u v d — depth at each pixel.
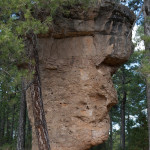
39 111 6.69
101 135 7.91
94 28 8.07
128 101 22.47
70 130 7.88
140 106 19.78
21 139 11.87
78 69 8.10
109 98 8.34
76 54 8.23
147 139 15.43
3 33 5.41
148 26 11.55
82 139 7.73
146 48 9.78
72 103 8.02
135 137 15.88
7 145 16.14
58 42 8.50
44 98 8.39
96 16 7.97
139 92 19.19
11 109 20.38
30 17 6.02
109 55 8.17
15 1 5.87
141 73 8.54
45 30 6.29
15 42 5.63
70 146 7.77
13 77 5.86
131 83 18.81
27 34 6.82
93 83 8.00
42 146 6.53
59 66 8.34
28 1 5.92
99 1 7.82
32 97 6.78
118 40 8.38
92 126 7.84
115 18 8.28
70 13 7.93
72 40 8.34
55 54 8.46
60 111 8.12
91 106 7.91
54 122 8.11
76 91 8.02
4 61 6.14
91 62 8.12
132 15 9.07
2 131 19.03
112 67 8.91
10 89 6.15
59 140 7.91
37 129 6.62
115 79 19.97
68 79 8.19
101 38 8.20
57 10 7.55
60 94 8.22
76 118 7.92
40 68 8.56
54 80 8.38
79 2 7.56
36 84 6.80
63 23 8.04
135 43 9.04
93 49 8.18
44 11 7.20
